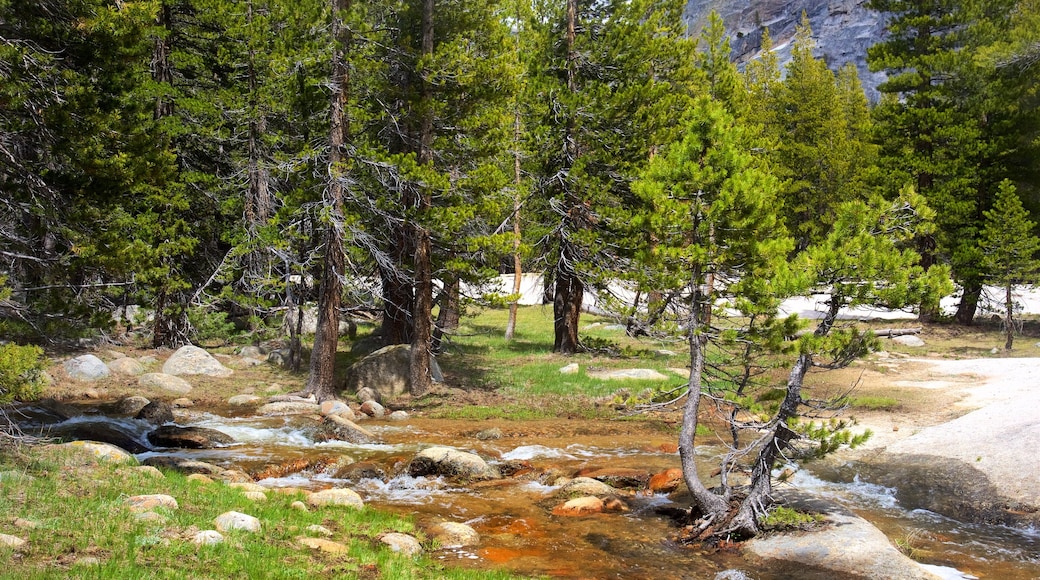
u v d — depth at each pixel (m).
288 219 22.16
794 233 52.19
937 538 10.43
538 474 14.03
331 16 20.33
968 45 35.59
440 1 23.00
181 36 28.91
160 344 26.88
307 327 31.80
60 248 12.44
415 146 24.12
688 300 11.20
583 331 37.28
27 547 6.95
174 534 8.00
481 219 23.58
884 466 13.88
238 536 8.22
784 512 10.07
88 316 12.37
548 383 23.52
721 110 11.20
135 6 12.66
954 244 35.12
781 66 100.00
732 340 10.53
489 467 13.94
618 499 12.23
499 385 23.48
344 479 13.38
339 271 21.02
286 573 7.30
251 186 26.84
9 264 12.16
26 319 11.60
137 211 24.34
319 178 21.33
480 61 21.61
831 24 111.44
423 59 21.09
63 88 11.90
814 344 9.59
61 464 10.39
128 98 14.48
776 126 53.66
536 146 26.83
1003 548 9.99
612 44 27.25
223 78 29.89
